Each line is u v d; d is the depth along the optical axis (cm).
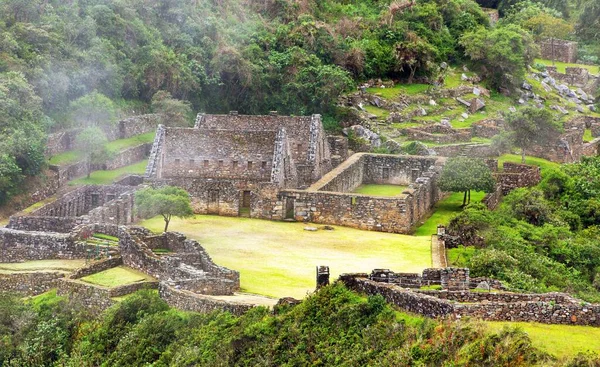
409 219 13325
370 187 15825
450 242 11919
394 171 15975
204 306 8825
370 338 7194
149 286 9844
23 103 14800
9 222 12144
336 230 13250
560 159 16862
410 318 7250
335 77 18362
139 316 9038
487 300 7469
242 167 14525
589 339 6788
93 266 10406
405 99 19075
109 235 11669
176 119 17162
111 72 17150
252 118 15562
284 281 10131
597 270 11225
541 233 11969
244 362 7681
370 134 17312
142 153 15975
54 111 15950
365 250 11800
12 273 10562
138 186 13725
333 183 14550
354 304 7494
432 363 6738
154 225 12962
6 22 16888
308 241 12394
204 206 13938
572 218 13462
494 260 9594
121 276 10225
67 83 16312
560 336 6838
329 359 7250
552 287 9162
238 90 18538
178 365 8025
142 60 18050
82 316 9581
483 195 14900
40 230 12081
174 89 17950
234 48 18650
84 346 9025
